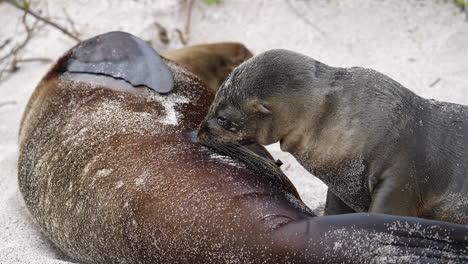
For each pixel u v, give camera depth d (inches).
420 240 331.9
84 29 773.9
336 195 446.3
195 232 368.8
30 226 502.3
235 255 357.4
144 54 512.1
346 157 411.5
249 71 421.7
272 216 361.4
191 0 780.0
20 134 549.0
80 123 471.8
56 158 462.3
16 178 576.1
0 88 728.3
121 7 791.1
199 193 382.9
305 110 415.2
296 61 421.1
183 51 631.2
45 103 514.9
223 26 761.0
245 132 427.5
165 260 377.4
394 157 403.2
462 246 328.8
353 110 409.7
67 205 438.0
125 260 399.9
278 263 347.3
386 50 698.8
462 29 697.6
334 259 336.5
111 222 402.0
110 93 490.0
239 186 387.5
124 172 414.3
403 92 422.6
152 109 473.1
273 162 443.5
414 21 719.7
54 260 426.3
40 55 761.0
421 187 411.8
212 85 631.8
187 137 447.5
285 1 765.9
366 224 340.2
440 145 413.7
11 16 813.2
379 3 740.7
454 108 428.8
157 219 380.8
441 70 664.4
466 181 410.0
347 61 693.9
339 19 737.6
